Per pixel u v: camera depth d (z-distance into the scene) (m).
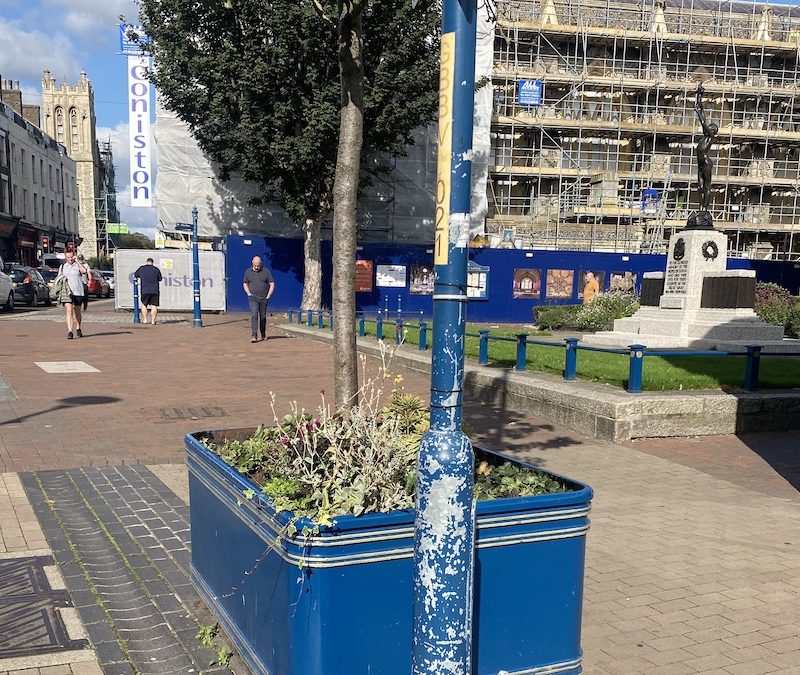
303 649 2.36
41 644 3.21
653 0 38.03
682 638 3.51
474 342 15.32
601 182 34.62
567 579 2.68
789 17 40.72
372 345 14.10
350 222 3.92
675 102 36.75
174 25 21.19
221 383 10.53
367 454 2.91
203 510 3.49
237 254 26.69
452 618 2.13
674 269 15.45
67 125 85.44
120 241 101.44
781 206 36.72
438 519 2.10
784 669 3.24
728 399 7.93
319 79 20.72
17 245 48.69
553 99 36.06
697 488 6.04
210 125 22.42
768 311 19.31
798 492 5.98
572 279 28.30
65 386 9.86
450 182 2.01
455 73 1.97
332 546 2.32
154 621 3.48
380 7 19.69
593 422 7.76
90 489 5.51
